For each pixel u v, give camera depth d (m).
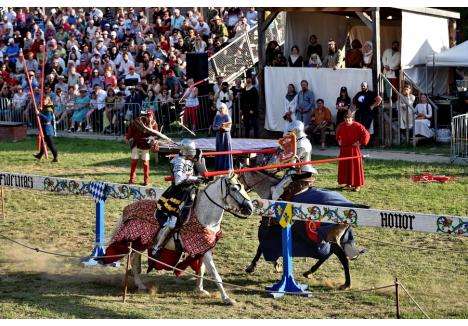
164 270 13.95
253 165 20.67
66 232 16.14
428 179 19.64
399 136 24.27
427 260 13.99
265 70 26.22
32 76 30.67
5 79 31.58
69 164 22.78
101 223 14.29
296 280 13.17
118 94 27.78
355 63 25.84
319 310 11.84
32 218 17.17
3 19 35.44
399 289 12.53
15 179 15.20
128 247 12.75
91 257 14.05
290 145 13.40
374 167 21.19
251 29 29.00
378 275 13.31
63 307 11.96
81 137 27.58
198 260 12.62
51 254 14.76
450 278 13.09
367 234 15.47
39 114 23.23
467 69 27.84
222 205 12.16
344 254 12.62
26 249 15.10
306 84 25.09
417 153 23.05
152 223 12.59
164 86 27.52
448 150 23.33
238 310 11.87
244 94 26.22
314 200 12.66
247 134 26.42
